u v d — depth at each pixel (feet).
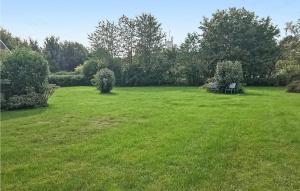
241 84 85.97
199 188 18.84
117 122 38.73
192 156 24.38
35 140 30.22
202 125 35.70
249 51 127.54
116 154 25.13
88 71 130.11
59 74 135.03
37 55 60.75
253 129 33.24
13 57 58.39
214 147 26.68
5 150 26.84
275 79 120.78
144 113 45.19
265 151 25.54
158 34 136.98
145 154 24.98
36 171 21.77
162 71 128.26
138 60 135.33
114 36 139.54
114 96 74.49
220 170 21.50
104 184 19.47
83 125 37.11
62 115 44.60
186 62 127.34
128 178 20.30
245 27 129.29
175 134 31.45
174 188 18.84
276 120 38.40
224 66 84.79
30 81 58.70
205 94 78.13
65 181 19.99
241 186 19.06
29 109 52.42
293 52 97.96
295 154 24.76
